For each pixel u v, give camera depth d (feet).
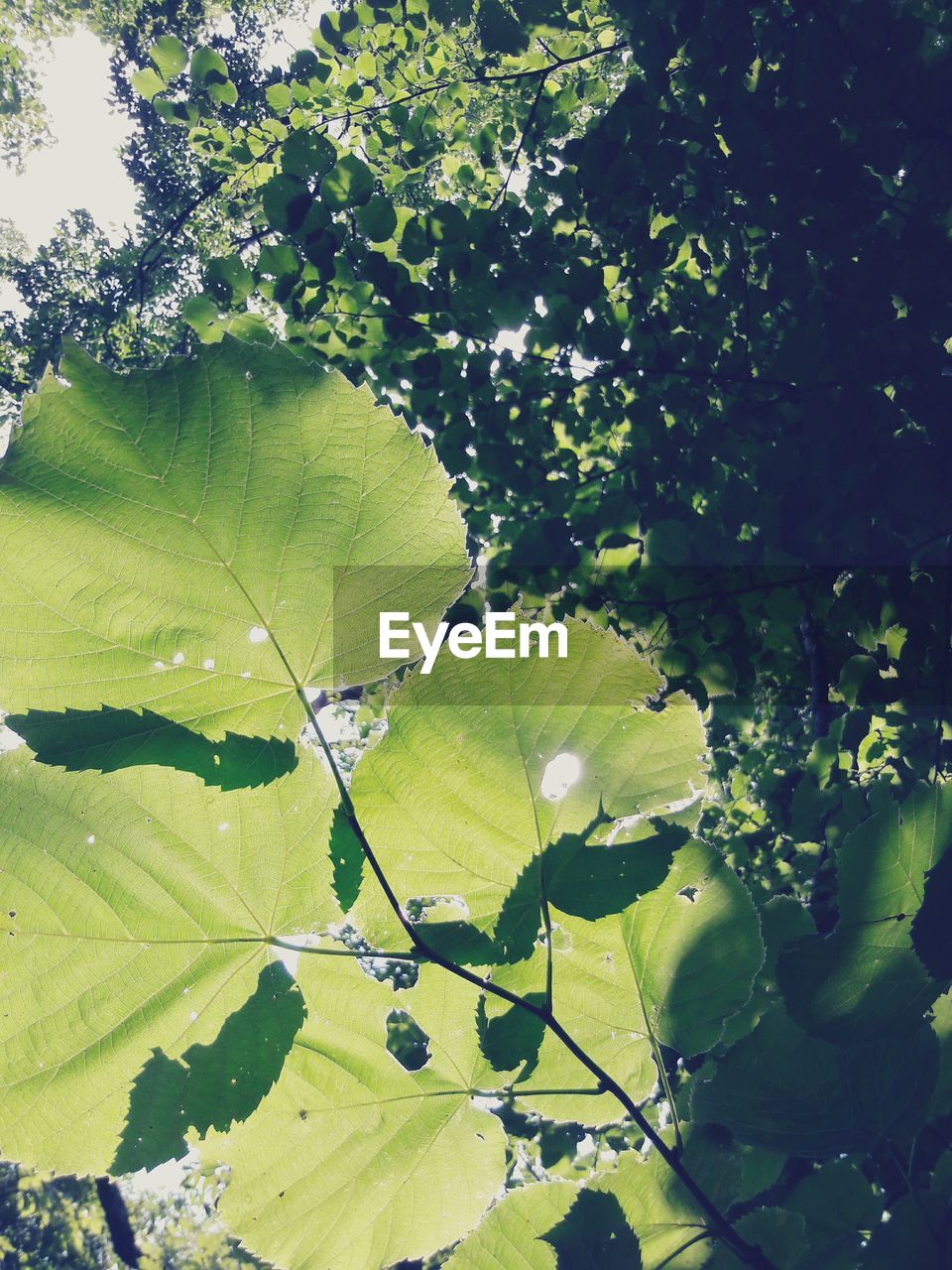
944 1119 1.16
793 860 5.62
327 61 5.04
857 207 3.93
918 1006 1.04
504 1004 0.93
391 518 0.87
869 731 4.42
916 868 1.03
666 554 4.38
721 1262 1.00
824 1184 1.06
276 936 0.89
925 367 3.66
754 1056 1.08
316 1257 0.92
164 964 0.86
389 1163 0.94
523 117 5.58
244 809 0.88
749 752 6.32
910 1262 1.01
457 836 0.93
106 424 0.85
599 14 4.88
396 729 0.92
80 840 0.85
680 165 4.35
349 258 4.79
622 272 4.97
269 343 0.87
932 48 4.25
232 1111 0.85
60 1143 0.83
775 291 4.31
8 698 0.83
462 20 4.74
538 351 5.13
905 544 4.01
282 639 0.87
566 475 5.29
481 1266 0.95
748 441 4.61
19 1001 0.83
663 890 1.02
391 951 0.91
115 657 0.85
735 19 3.97
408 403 5.08
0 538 0.83
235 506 0.86
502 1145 0.96
